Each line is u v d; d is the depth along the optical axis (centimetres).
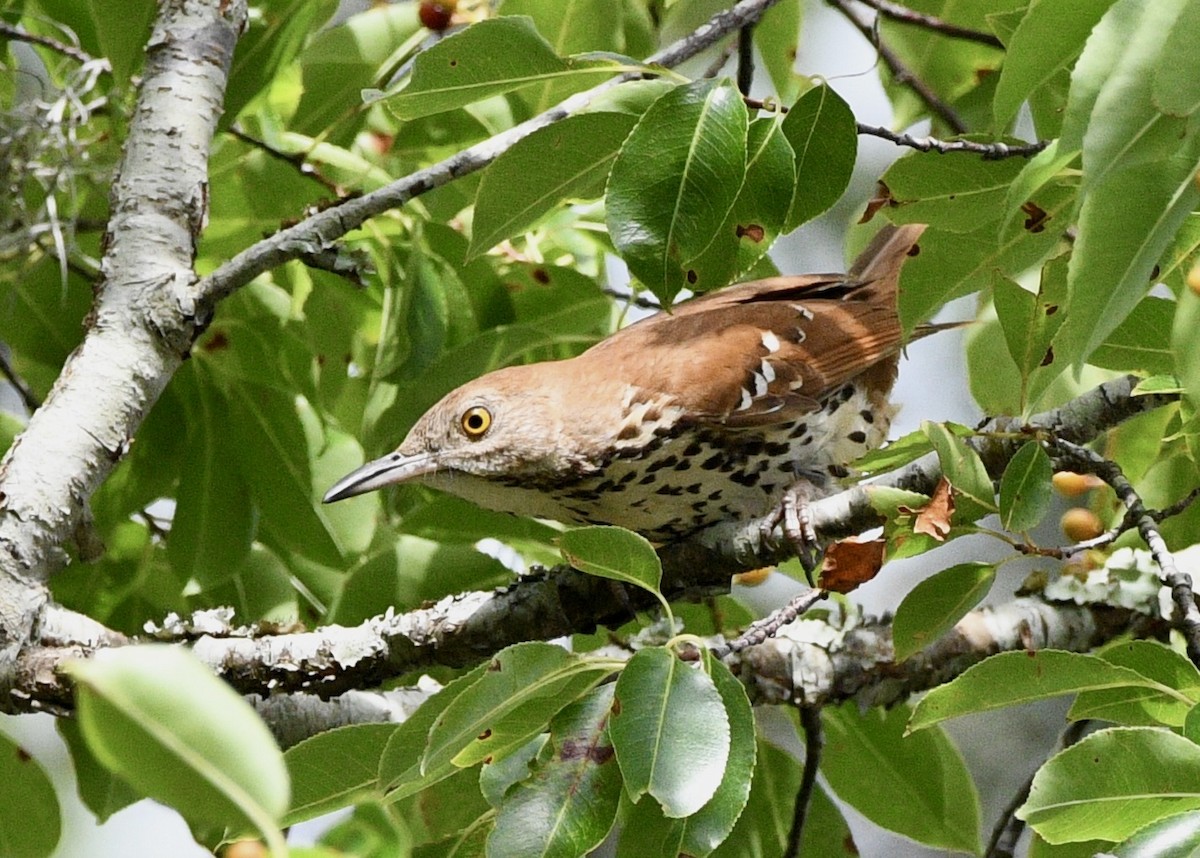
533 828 452
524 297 835
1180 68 394
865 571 545
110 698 276
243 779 285
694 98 524
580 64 568
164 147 664
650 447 762
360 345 884
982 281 611
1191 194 425
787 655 708
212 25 699
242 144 807
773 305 824
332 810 503
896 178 594
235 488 795
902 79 836
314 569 816
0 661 583
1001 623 714
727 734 437
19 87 910
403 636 642
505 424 771
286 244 638
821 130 549
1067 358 487
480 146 659
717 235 537
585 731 466
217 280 634
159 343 627
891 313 838
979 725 1379
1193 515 737
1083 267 431
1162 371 603
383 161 848
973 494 536
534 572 666
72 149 801
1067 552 556
